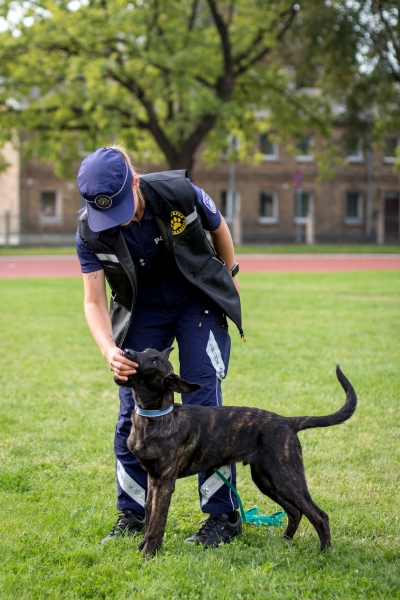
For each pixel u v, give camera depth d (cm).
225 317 431
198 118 2903
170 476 375
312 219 4119
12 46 2638
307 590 335
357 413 653
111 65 2533
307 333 1052
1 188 3959
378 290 1641
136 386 372
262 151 4300
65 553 375
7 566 360
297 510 396
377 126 3312
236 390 724
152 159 3297
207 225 418
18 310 1298
